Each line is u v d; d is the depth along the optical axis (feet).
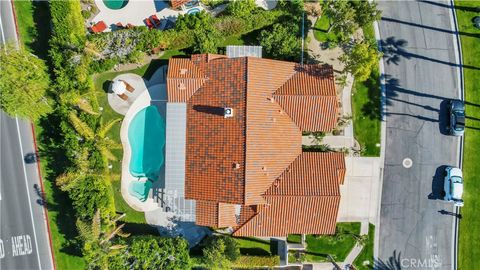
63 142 144.97
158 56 150.20
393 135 150.10
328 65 137.28
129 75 150.30
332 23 143.54
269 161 131.54
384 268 149.79
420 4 150.30
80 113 142.10
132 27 144.36
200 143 133.39
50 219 152.25
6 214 152.15
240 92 128.47
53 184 152.05
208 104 133.28
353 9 135.85
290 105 133.28
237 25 143.13
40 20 150.92
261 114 129.90
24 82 130.21
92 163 139.74
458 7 150.41
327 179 134.10
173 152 139.23
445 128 150.30
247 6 139.74
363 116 150.10
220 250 137.90
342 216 150.61
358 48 129.18
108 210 142.61
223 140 129.59
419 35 150.30
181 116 138.62
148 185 150.51
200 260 143.95
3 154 151.43
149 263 139.33
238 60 130.41
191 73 135.13
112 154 146.61
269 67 132.77
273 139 132.05
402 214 150.10
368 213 150.41
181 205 148.56
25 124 151.53
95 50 140.77
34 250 153.17
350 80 150.00
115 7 150.30
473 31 150.00
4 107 134.10
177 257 139.85
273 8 149.89
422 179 150.30
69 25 140.15
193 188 134.21
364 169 150.00
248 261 145.07
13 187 151.94
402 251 150.41
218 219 134.72
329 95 131.13
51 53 140.56
